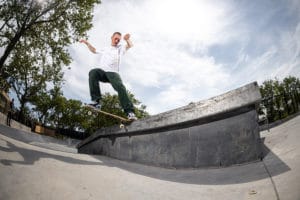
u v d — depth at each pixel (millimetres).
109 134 5473
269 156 3158
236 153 3301
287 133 4105
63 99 25891
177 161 3814
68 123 27094
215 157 3465
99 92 4945
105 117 24266
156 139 4281
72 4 14242
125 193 2207
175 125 4086
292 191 1829
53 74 18891
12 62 16094
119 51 4949
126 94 4820
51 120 26297
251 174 2652
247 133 3291
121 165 3861
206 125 3736
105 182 2447
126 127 4910
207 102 3826
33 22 13234
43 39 14820
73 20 14484
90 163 3312
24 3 13172
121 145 4977
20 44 14734
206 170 3344
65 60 15477
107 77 4883
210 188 2455
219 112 3582
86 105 4820
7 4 13195
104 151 5617
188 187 2557
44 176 2203
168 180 2932
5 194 1691
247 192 2131
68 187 2090
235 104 3457
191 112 3912
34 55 16078
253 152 3156
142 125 4535
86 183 2297
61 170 2527
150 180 2852
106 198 2010
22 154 2701
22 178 2016
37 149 3410
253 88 3332
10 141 3275
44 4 13305
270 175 2428
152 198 2141
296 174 2174
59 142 16406
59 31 14617
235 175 2775
